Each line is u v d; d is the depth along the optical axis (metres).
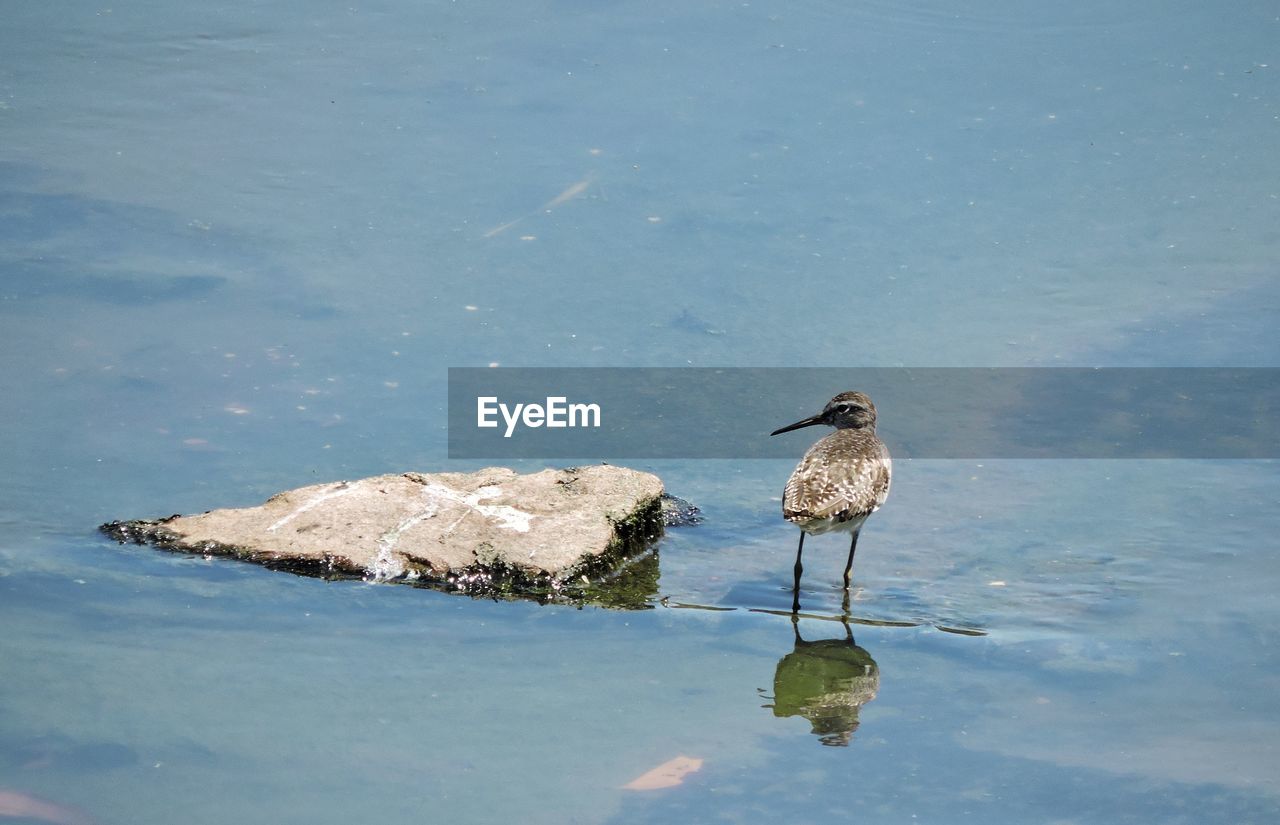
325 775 10.02
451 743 10.52
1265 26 24.16
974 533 14.38
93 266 18.14
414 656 11.84
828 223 19.92
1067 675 11.78
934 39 24.05
